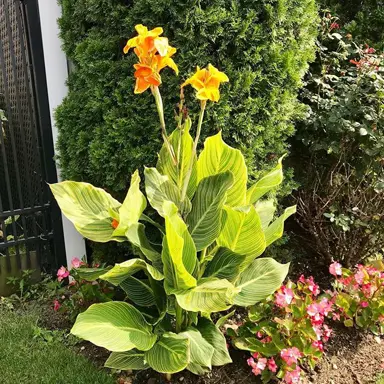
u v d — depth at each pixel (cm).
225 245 251
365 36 407
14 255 358
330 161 385
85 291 302
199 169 259
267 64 293
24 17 331
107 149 301
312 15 322
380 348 303
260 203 291
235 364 275
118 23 292
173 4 268
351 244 347
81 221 251
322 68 374
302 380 271
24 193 401
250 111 290
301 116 334
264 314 278
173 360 223
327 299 298
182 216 250
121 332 229
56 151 347
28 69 342
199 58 276
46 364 279
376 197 347
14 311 336
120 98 293
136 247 273
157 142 292
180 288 231
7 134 416
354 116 354
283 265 270
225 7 277
